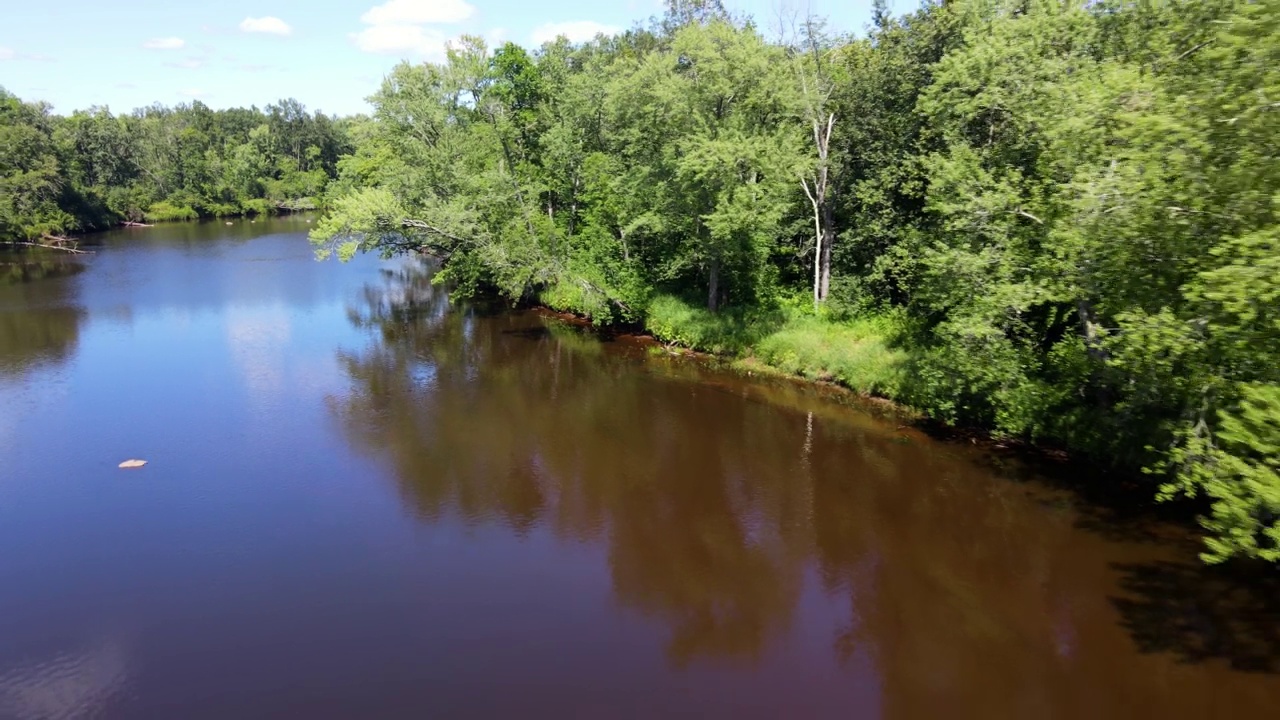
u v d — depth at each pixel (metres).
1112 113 14.52
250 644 12.88
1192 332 12.68
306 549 16.00
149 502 17.95
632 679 12.09
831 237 29.86
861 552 15.88
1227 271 10.89
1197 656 12.33
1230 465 11.46
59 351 30.72
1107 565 14.83
